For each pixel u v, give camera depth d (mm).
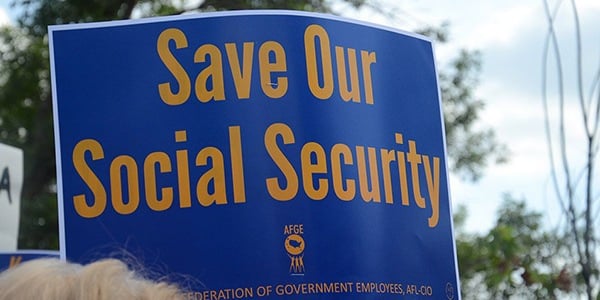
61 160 1999
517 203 4340
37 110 9852
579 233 3258
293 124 2006
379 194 2041
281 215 1976
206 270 1955
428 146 2121
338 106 2037
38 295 1051
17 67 9914
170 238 1968
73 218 1980
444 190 2121
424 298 2057
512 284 3941
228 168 1983
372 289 2000
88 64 2027
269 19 2031
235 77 2012
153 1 9391
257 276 1958
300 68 2029
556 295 3758
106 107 2014
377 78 2090
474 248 7680
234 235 1966
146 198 1982
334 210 1996
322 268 1976
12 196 3881
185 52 2021
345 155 2023
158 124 2004
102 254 1953
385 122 2080
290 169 1990
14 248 3867
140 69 2021
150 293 1098
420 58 2145
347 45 2074
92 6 8789
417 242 2066
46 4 8711
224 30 2025
